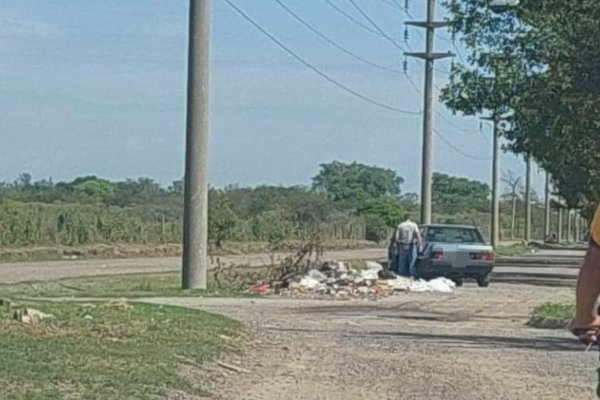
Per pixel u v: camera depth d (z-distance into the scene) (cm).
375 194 13475
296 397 1585
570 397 1627
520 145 4738
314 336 2355
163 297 3347
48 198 9188
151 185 10206
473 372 1864
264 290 3750
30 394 1371
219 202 6438
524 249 10456
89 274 4881
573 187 4912
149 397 1462
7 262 6006
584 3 3025
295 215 8819
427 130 6216
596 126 3444
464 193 16088
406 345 2233
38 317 2045
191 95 3700
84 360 1655
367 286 3903
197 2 3691
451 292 4072
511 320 2898
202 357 1845
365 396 1605
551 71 3884
